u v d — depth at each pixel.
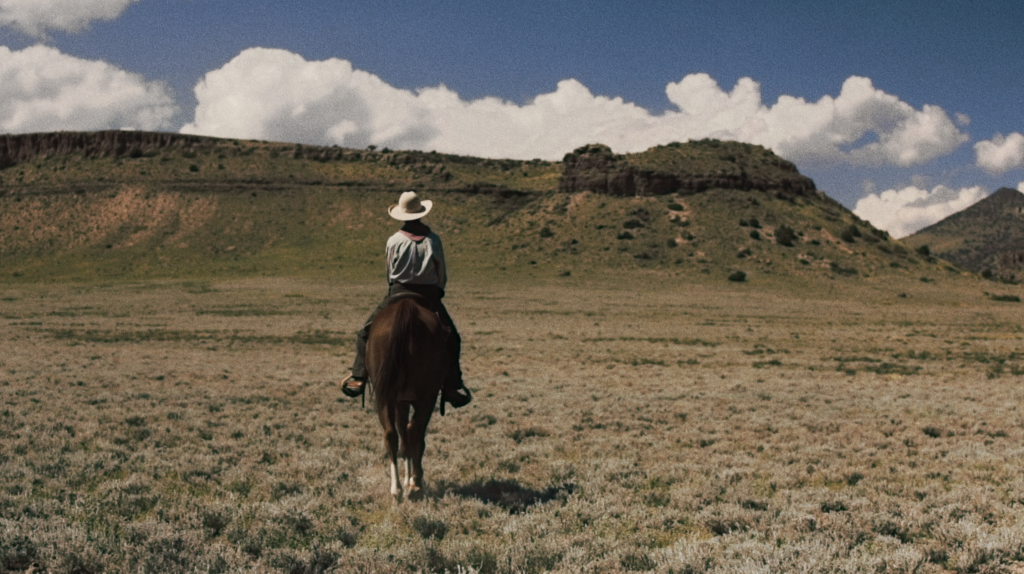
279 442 11.21
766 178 145.75
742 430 12.97
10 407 13.58
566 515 7.09
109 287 94.62
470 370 24.70
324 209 156.75
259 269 118.19
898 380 22.53
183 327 46.97
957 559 5.79
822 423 13.59
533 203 147.12
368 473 9.10
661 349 35.44
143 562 5.27
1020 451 10.69
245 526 6.54
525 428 12.70
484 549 5.95
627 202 135.62
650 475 9.06
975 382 22.00
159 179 164.62
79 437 10.84
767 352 34.09
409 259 7.68
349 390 7.84
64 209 154.75
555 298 80.50
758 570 5.29
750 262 110.62
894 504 7.55
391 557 5.72
